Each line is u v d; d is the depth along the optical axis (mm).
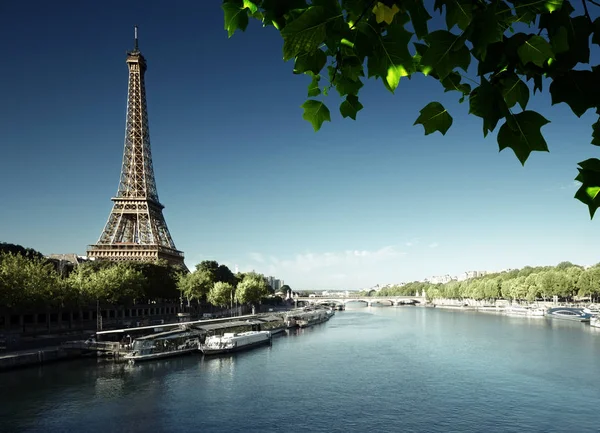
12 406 63469
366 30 4266
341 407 63875
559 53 3945
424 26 4375
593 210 4512
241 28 5203
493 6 3846
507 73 4246
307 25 4070
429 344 122125
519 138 4113
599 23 3910
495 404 64500
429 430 55031
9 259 108250
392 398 68000
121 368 90188
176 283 171250
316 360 99562
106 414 60562
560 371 83938
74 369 88125
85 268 152750
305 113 5996
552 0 3965
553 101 4141
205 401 66812
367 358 100938
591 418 58438
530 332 147750
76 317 138000
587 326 167125
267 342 129000
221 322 146000
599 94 3975
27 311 112000
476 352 106625
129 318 152500
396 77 4418
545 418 58625
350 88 5789
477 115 4227
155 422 57812
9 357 85438
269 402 66312
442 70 4176
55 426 56031
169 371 88000
